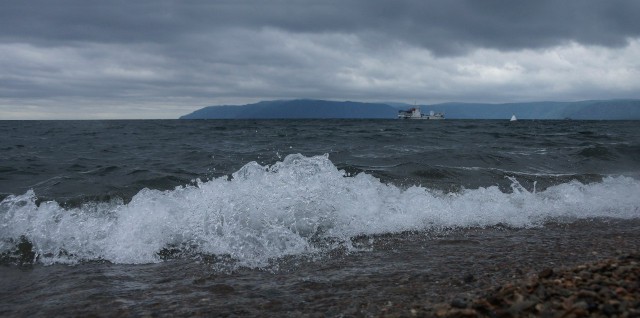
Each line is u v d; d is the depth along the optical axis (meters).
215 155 13.87
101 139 22.28
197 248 4.86
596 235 5.39
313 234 5.31
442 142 19.42
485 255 4.52
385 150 15.63
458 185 8.58
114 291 3.65
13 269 4.29
